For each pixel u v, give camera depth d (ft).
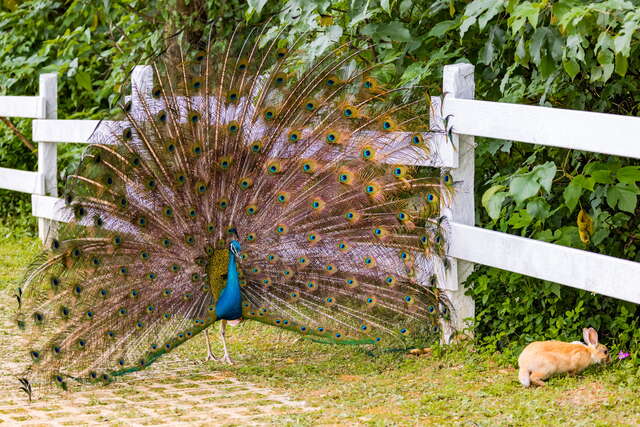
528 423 21.71
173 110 27.91
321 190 28.71
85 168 26.86
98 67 55.52
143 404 24.59
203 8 41.68
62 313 26.08
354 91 29.12
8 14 56.95
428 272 29.17
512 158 32.01
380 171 29.01
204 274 27.68
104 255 26.76
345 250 28.66
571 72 25.99
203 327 27.63
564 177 29.73
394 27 31.48
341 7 33.30
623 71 25.27
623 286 24.02
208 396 25.38
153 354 26.89
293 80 29.68
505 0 27.68
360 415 22.99
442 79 31.99
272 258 28.22
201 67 28.43
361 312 28.66
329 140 28.86
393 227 28.99
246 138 28.43
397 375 27.17
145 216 27.25
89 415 23.53
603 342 27.58
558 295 27.53
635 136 23.26
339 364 28.78
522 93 29.68
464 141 28.89
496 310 29.60
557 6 26.03
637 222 29.04
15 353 29.84
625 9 24.93
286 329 28.37
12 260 44.45
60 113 55.52
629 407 22.62
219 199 27.91
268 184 28.43
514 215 28.30
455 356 28.30
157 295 27.12
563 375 25.22
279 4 38.06
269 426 22.16
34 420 23.07
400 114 29.17
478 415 22.62
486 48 29.68
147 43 43.80
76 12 52.85
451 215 29.04
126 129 27.30
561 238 28.09
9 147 55.72
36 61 53.78
